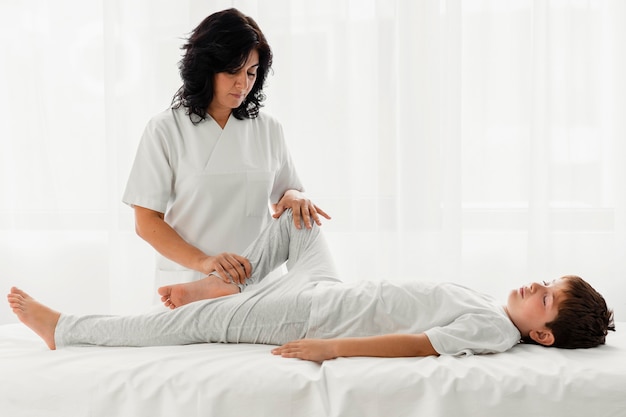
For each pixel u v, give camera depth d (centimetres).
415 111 261
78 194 283
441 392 138
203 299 178
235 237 195
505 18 259
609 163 259
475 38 260
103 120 281
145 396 143
